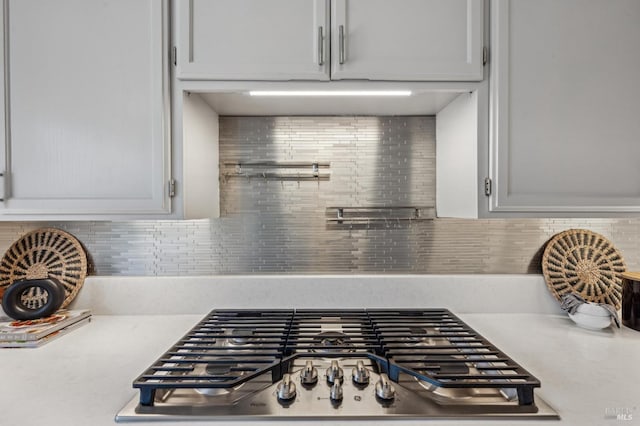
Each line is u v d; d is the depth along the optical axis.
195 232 1.35
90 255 1.33
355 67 0.98
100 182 0.99
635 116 1.01
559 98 1.01
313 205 1.37
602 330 1.13
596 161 1.01
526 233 1.36
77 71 0.98
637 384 0.79
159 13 0.98
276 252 1.37
